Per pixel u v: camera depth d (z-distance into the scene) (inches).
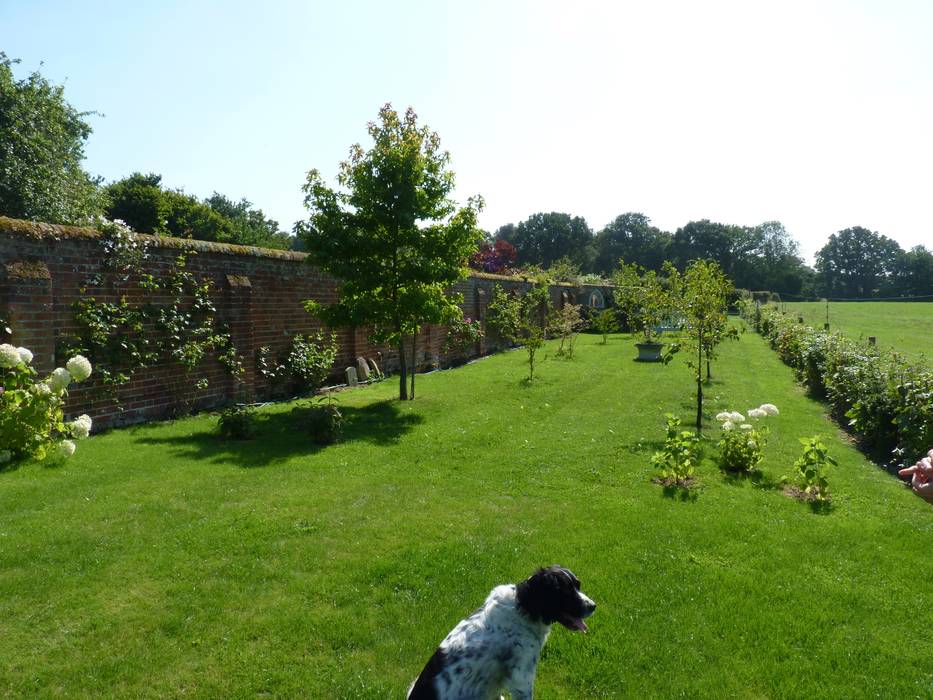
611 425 414.9
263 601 165.8
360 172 452.1
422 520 229.0
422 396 512.1
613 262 3750.0
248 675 134.7
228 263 459.8
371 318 474.0
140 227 1489.9
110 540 197.6
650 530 223.3
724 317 437.1
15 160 869.2
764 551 207.5
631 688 134.3
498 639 110.5
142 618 154.9
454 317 494.6
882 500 267.0
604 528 225.1
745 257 3526.1
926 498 112.7
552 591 112.2
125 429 365.4
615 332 1333.7
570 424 416.8
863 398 379.2
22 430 272.7
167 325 400.2
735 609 168.4
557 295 1274.6
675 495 267.4
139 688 129.0
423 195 454.6
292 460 303.3
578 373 670.5
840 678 139.4
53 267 333.1
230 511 228.1
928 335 951.0
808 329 755.4
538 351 938.1
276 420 406.3
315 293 560.1
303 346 537.0
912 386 322.7
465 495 262.8
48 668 133.7
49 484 246.4
